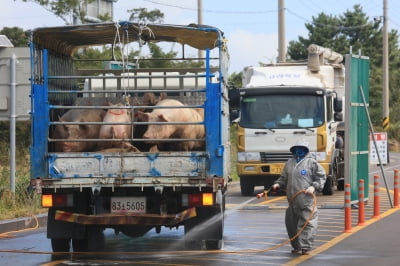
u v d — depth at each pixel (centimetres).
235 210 3944
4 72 3503
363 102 3791
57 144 2422
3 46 3516
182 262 2309
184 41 2714
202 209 2461
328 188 4756
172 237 2973
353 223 3278
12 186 3575
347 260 2325
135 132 2431
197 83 2891
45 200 2359
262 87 4722
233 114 4856
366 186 3944
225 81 2577
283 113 4675
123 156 2333
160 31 2505
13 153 3553
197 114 2500
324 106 4650
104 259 2394
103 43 2755
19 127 6625
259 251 2522
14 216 3322
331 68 5103
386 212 3681
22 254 2516
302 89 4659
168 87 2972
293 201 2453
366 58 3828
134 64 3069
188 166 2325
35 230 3206
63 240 2525
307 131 4616
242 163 4722
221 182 2305
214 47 2766
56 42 2623
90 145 2411
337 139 5128
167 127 2375
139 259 2386
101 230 2648
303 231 2455
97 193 2319
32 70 2406
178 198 2370
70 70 2853
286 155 4653
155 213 2378
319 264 2250
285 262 2292
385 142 4641
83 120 2406
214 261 2319
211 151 2336
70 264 2288
